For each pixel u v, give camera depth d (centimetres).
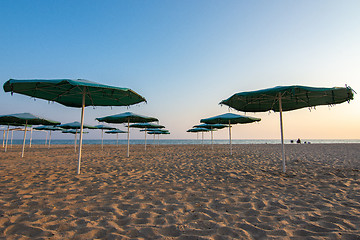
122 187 344
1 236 172
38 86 381
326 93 418
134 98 497
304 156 856
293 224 200
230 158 787
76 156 885
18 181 378
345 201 270
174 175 450
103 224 199
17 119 828
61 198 279
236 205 257
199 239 172
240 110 586
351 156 850
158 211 236
